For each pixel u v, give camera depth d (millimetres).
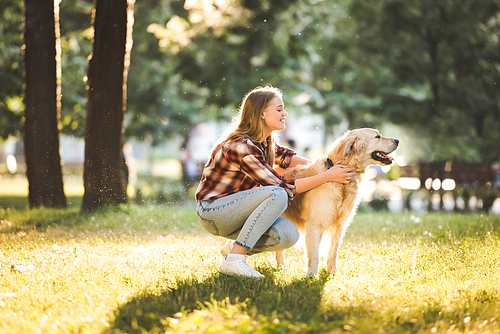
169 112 17938
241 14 13047
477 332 2193
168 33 14281
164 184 19062
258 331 2041
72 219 6605
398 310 2480
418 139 14664
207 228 3293
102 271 3420
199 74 13664
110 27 7480
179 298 2607
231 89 13266
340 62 16484
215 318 2252
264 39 12977
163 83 17078
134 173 23734
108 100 7586
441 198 11492
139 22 14516
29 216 6902
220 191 3227
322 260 4371
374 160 3754
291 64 13766
